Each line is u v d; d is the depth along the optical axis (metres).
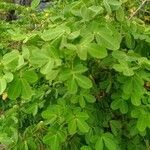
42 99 0.43
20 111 0.45
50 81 0.39
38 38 0.35
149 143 0.40
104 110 0.41
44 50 0.32
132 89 0.36
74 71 0.34
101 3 0.37
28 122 0.45
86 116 0.36
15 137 0.40
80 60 0.34
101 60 0.38
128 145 0.41
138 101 0.35
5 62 0.33
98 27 0.34
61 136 0.36
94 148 0.38
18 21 0.81
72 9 0.37
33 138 0.40
